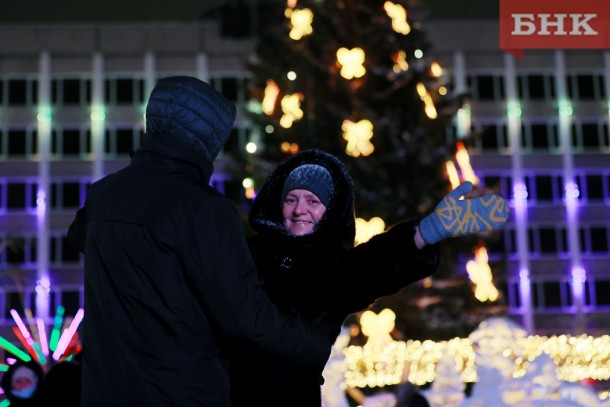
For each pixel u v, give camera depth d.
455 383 11.68
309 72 25.89
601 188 64.25
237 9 63.97
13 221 61.97
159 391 3.30
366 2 26.14
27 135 63.59
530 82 65.06
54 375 5.59
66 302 60.97
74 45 64.25
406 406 11.88
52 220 62.31
